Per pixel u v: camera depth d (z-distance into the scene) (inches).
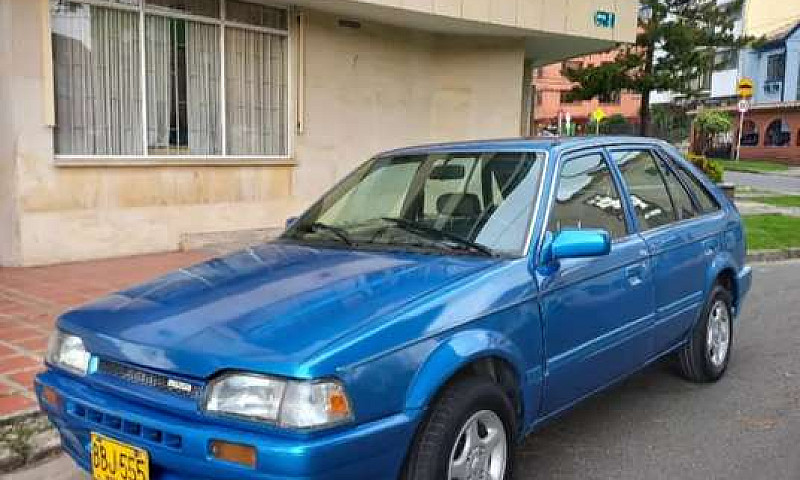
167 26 364.2
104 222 343.9
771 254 444.5
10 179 313.7
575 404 149.8
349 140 468.8
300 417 95.6
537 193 144.4
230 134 400.8
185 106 376.5
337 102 456.8
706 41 939.3
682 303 183.2
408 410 105.7
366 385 101.3
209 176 388.5
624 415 181.0
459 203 152.2
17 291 273.6
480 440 120.0
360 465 100.3
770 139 1667.1
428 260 135.9
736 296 213.5
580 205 154.1
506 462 125.1
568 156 156.0
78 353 117.6
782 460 155.0
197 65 380.2
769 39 1680.6
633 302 160.7
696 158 651.5
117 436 107.1
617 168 171.9
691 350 197.9
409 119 512.7
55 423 121.9
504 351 122.1
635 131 1909.4
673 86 931.3
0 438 152.3
